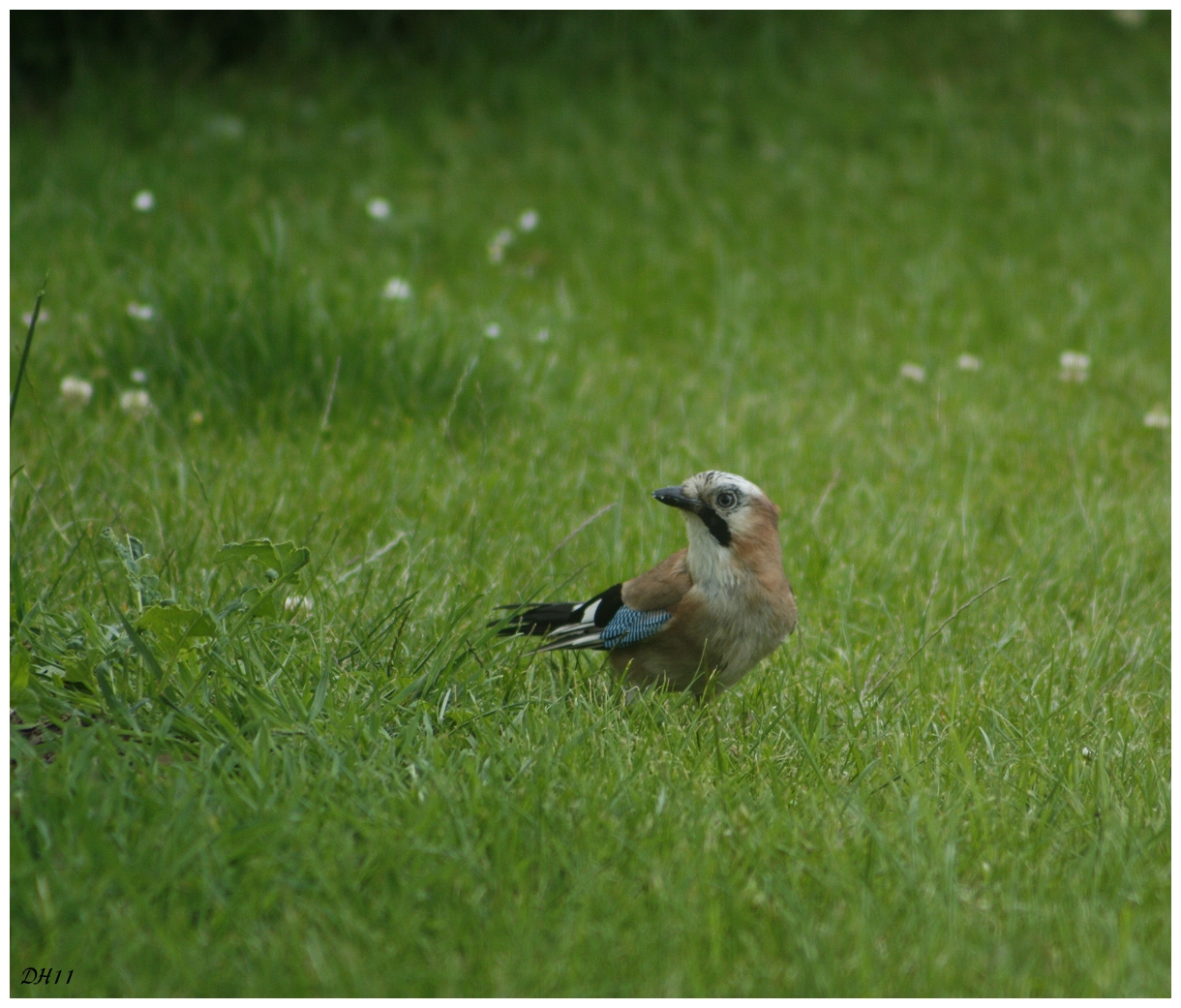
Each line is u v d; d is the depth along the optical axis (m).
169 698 6.68
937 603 9.48
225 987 4.88
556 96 21.98
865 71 23.59
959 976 5.09
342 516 9.94
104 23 21.98
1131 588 9.91
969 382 14.27
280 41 22.55
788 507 10.92
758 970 5.09
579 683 7.84
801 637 8.77
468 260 17.47
